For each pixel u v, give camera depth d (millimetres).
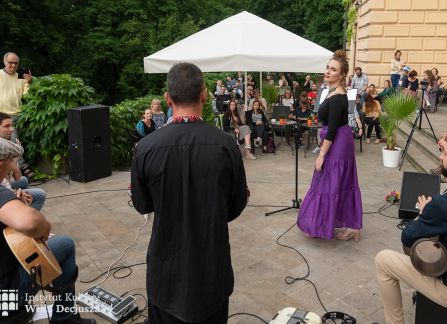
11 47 18688
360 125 8445
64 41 20500
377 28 13680
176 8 22938
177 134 1799
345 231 4234
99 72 22828
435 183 3830
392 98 7297
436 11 13242
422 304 2463
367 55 13992
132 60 21625
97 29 21422
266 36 6484
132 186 1881
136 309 3049
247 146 7984
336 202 3945
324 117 3932
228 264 1929
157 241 1848
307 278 3520
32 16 19594
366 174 6812
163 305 1864
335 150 3900
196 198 1803
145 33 21688
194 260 1818
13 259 2127
